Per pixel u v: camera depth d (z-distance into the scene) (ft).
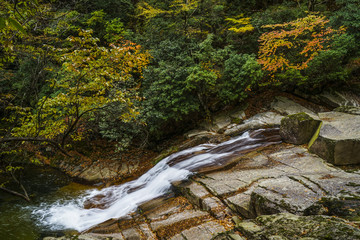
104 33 53.52
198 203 20.80
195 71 37.35
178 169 29.30
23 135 17.31
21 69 34.47
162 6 51.88
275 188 16.80
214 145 34.45
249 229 13.07
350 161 22.25
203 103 42.29
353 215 12.01
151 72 39.17
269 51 36.60
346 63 41.57
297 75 38.17
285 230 11.60
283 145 28.76
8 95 16.99
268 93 43.52
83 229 22.35
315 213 13.17
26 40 19.17
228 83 40.55
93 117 37.11
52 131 20.18
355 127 24.18
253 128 35.55
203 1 51.08
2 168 15.29
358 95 37.22
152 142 42.42
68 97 16.15
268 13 49.24
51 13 27.09
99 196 29.68
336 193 14.47
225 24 54.08
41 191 32.32
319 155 24.31
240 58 40.09
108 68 16.90
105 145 43.55
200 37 51.21
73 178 36.83
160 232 18.03
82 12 53.83
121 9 59.11
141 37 46.93
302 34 36.91
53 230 22.67
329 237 9.89
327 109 37.22
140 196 26.89
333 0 55.21
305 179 17.46
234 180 22.68
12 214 25.90
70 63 15.99
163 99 37.24
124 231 19.26
